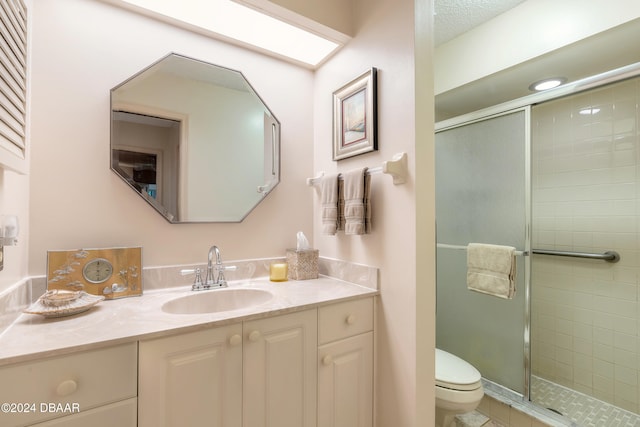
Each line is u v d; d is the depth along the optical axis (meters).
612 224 1.79
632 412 1.68
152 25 1.32
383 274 1.29
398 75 1.23
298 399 1.09
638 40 1.38
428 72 1.20
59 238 1.11
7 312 0.84
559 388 1.92
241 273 1.51
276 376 1.04
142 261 1.23
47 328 0.84
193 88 1.41
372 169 1.30
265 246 1.61
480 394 1.34
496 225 1.80
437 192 2.13
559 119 2.00
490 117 1.81
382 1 1.32
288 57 1.66
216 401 0.92
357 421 1.24
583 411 1.69
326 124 1.68
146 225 1.29
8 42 0.79
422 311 1.16
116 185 1.23
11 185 0.91
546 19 1.50
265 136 1.61
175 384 0.86
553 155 2.03
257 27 1.40
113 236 1.22
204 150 1.43
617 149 1.77
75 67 1.16
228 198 1.49
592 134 1.87
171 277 1.32
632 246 1.72
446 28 1.81
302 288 1.34
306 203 1.76
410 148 1.17
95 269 1.13
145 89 1.29
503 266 1.66
